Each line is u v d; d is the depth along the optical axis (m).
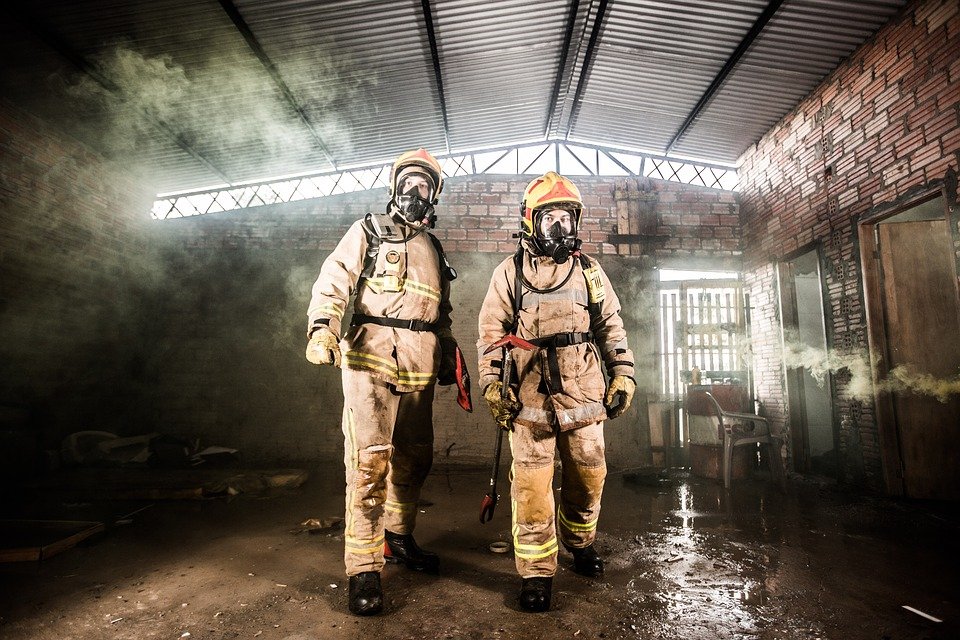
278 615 1.98
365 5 4.40
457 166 7.36
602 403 2.30
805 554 2.76
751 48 4.95
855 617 1.93
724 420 5.12
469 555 2.77
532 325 2.29
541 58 5.39
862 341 4.70
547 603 2.01
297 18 4.41
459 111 6.23
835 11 4.36
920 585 2.29
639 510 3.97
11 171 5.23
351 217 7.21
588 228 7.17
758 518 3.67
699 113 6.14
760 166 6.55
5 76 4.82
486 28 4.84
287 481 5.31
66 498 4.57
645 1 4.55
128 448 5.97
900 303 4.54
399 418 2.47
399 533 2.53
